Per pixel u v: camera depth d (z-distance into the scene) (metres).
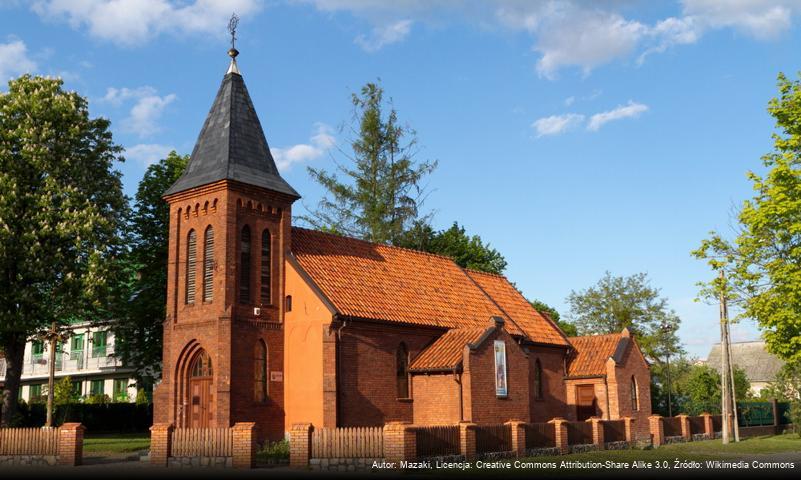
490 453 28.11
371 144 61.16
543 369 43.19
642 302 70.38
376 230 59.50
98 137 40.56
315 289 32.62
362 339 33.12
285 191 34.22
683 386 67.06
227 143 33.16
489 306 43.19
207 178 32.47
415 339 36.00
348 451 24.59
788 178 33.88
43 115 37.22
